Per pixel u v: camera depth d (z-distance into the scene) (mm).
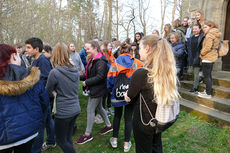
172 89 1258
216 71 5555
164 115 1259
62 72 1763
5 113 1191
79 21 13867
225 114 3008
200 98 3621
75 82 1884
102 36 13977
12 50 1300
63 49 1843
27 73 1352
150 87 1315
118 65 2213
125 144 2350
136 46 4301
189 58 4180
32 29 7664
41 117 1461
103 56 2535
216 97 3559
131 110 2346
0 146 1215
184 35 4824
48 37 9672
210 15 5637
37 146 2037
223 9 5469
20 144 1295
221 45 3393
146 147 1489
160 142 1691
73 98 1874
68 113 1812
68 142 1900
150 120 1347
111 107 4152
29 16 7121
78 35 13492
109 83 2395
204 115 3107
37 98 1415
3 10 5574
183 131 2812
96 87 2508
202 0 5852
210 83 3506
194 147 2373
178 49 4160
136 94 1405
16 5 5996
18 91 1212
